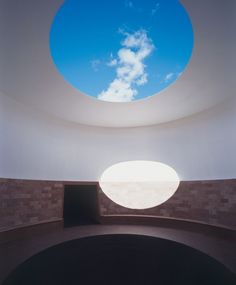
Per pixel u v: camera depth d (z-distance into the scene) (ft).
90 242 16.87
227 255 12.89
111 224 21.15
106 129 23.62
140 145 23.12
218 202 17.37
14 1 9.33
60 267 14.87
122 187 22.57
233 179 16.49
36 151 18.69
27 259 12.40
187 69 13.64
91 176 22.16
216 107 18.35
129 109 18.95
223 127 17.75
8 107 16.43
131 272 17.16
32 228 17.06
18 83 14.82
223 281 11.55
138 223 21.12
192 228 18.65
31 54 12.23
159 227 19.77
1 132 15.67
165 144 22.03
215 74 13.99
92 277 16.56
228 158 17.15
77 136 22.25
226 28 10.66
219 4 9.52
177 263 15.17
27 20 10.27
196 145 19.88
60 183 20.16
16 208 16.22
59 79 14.51
